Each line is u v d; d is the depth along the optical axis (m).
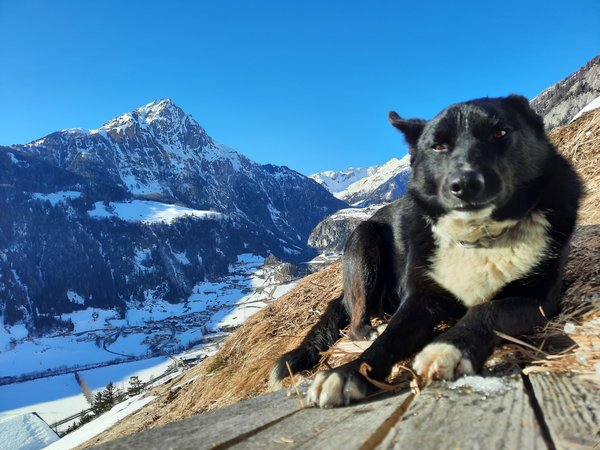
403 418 0.26
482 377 0.32
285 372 0.66
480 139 0.52
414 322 0.49
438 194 0.53
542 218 0.50
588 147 1.33
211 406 0.92
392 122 0.64
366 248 0.73
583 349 0.34
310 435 0.24
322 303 1.10
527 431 0.22
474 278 0.50
